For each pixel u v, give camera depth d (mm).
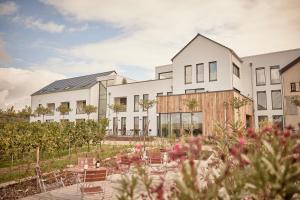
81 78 47750
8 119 36188
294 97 24359
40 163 13242
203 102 24328
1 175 10859
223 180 2852
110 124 37594
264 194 2473
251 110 29109
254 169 2457
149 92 34312
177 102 25875
